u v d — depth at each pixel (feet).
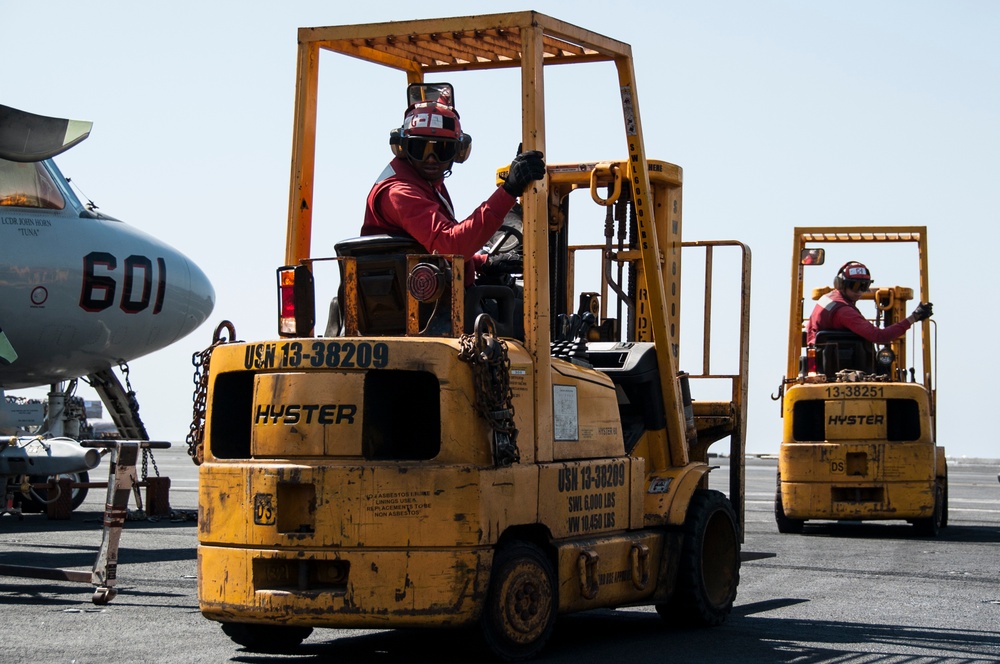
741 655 25.80
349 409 23.44
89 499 82.58
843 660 25.35
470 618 23.20
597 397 27.45
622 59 29.58
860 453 59.72
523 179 24.88
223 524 24.09
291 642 26.12
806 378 62.90
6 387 61.93
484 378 23.36
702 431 36.94
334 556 23.16
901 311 71.15
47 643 26.18
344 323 25.64
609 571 26.84
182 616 30.40
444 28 26.35
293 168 27.22
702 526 29.84
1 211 55.52
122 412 63.67
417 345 23.39
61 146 46.83
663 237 35.50
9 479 61.72
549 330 25.53
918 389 59.93
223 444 25.17
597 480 26.78
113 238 58.90
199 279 63.52
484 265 27.45
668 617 29.96
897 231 69.05
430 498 23.03
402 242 25.34
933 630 29.66
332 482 23.22
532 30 25.68
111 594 31.65
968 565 45.57
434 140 25.91
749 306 37.47
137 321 59.93
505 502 23.71
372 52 29.01
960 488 112.47
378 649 26.30
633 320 34.96
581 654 25.72
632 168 30.12
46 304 56.18
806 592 36.99
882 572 42.73
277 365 23.98
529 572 24.49
